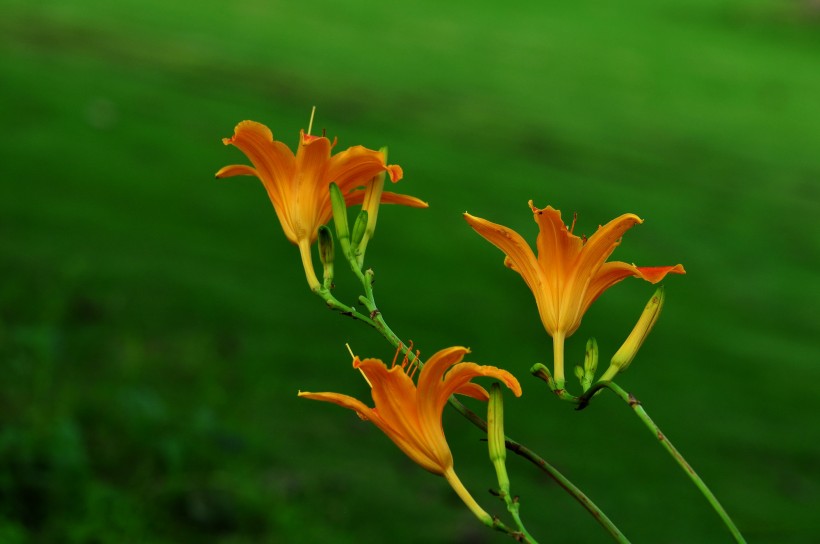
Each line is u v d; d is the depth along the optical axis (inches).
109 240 386.3
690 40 1143.6
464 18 1098.1
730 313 468.8
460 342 369.1
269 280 382.0
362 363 62.6
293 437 273.0
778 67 1081.4
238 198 464.1
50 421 230.2
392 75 835.4
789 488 305.4
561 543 246.4
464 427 308.5
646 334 65.2
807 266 554.3
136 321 318.7
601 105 864.3
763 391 381.7
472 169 603.8
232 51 808.9
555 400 341.1
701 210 621.9
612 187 629.9
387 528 234.2
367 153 70.9
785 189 709.3
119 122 546.0
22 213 396.2
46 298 315.3
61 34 746.2
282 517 224.8
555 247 68.4
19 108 533.3
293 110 661.3
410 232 474.6
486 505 259.8
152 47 764.6
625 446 317.4
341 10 1041.5
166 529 215.6
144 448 238.4
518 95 844.0
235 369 302.0
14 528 192.9
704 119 876.0
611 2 1264.8
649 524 269.6
